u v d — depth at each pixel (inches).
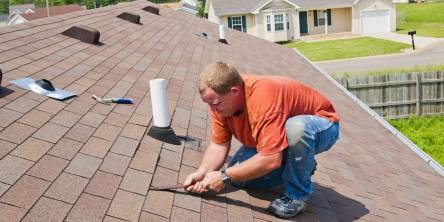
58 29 290.8
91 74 219.1
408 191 218.1
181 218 119.0
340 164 219.8
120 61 265.6
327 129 138.7
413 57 1063.0
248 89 127.2
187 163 155.7
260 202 146.7
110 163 133.2
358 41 1373.0
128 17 419.5
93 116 164.9
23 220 94.9
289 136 130.0
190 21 655.8
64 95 173.5
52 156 125.2
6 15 3368.6
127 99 193.5
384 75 668.1
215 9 1555.1
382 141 310.3
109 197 115.6
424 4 2064.5
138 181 129.0
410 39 1317.7
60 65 216.7
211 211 129.6
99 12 411.5
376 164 246.8
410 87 674.2
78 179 118.3
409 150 310.3
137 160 141.7
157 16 542.6
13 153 119.7
